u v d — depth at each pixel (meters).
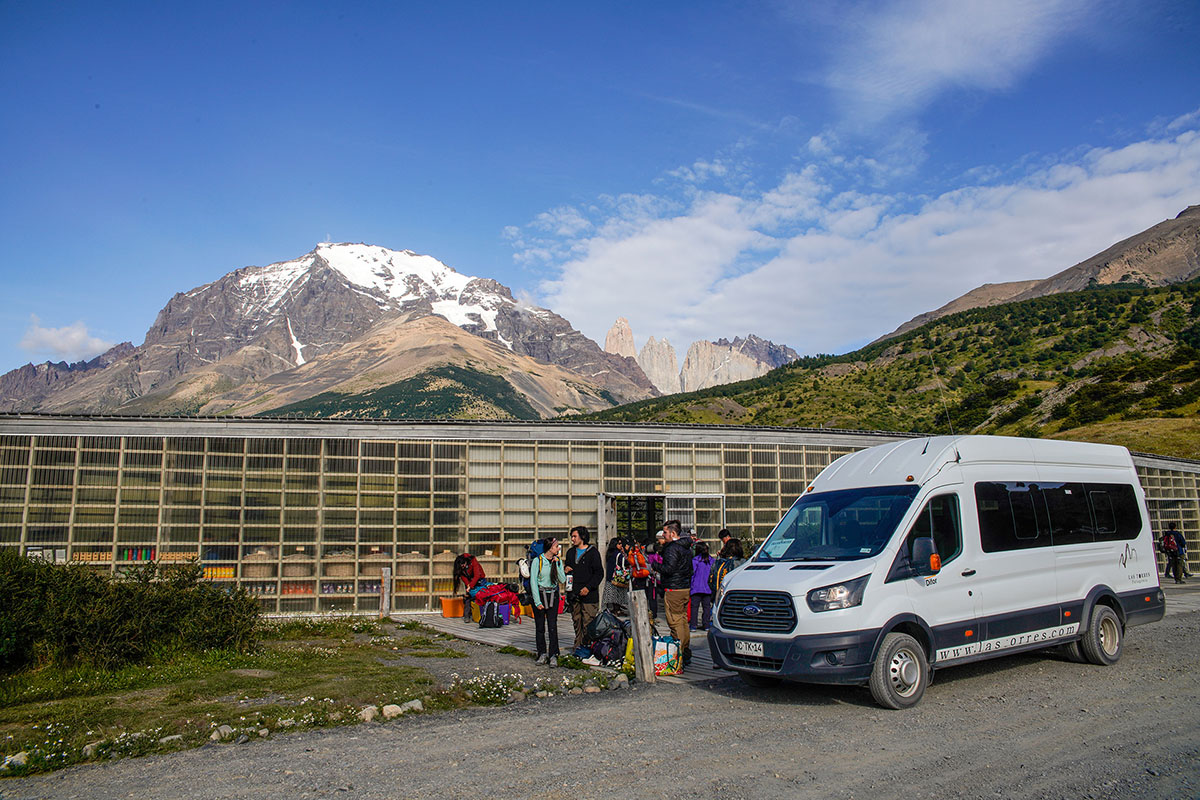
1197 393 66.62
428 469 16.97
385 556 16.44
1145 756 5.86
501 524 17.20
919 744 6.23
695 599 12.73
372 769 5.61
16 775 5.53
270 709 7.21
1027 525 9.30
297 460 16.19
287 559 15.86
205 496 15.53
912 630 7.95
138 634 9.62
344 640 12.50
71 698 7.82
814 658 7.45
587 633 10.34
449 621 15.46
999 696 8.08
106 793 5.11
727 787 5.16
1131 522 10.87
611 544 13.03
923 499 8.37
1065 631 9.40
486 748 6.18
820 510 9.09
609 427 18.27
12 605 9.04
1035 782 5.27
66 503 14.71
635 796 4.99
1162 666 9.66
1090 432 60.28
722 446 19.09
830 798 4.94
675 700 8.10
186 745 6.27
